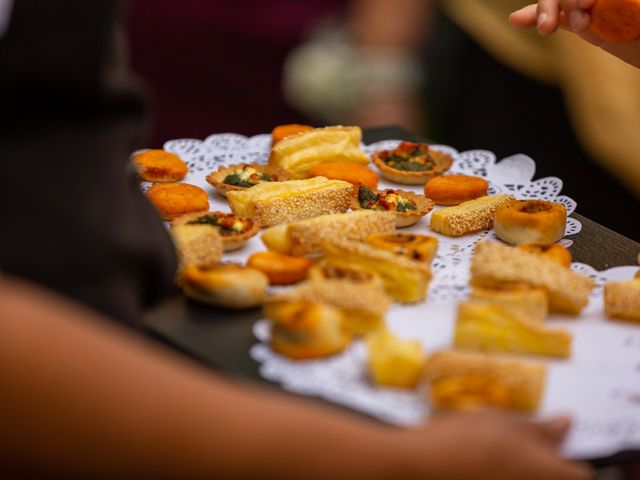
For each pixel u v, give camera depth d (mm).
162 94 1834
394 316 744
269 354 695
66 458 503
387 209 899
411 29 1362
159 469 512
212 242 792
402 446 548
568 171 1421
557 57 1367
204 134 1846
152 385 518
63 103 633
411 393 661
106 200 641
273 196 882
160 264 672
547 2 887
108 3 622
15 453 500
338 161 979
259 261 784
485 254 764
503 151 1474
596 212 1387
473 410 619
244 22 1790
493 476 553
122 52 665
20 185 626
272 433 530
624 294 744
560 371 692
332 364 688
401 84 1370
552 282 747
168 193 889
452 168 1004
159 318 743
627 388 676
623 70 1305
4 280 582
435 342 716
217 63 1817
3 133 628
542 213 858
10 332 495
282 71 1808
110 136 646
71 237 630
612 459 639
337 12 1776
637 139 1311
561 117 1419
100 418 503
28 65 613
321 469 531
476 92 1478
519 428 581
